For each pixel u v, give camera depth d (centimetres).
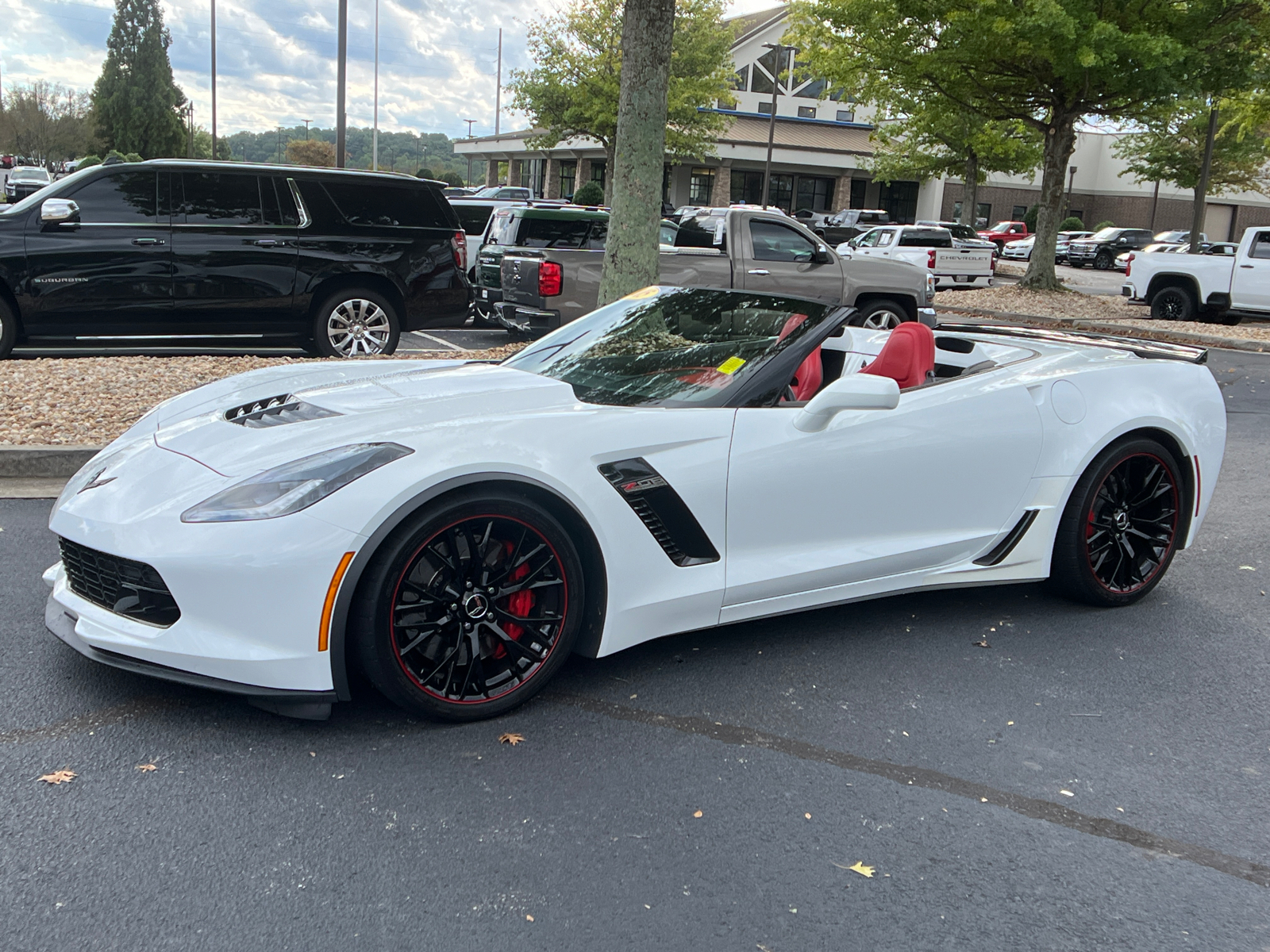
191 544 256
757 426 329
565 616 296
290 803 244
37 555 415
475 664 285
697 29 3027
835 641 366
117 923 198
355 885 214
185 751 266
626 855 229
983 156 3241
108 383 711
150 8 7762
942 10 1678
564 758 272
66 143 7388
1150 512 417
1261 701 331
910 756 284
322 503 257
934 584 375
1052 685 337
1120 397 400
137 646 263
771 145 3244
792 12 1989
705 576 322
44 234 802
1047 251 2016
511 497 279
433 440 277
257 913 203
